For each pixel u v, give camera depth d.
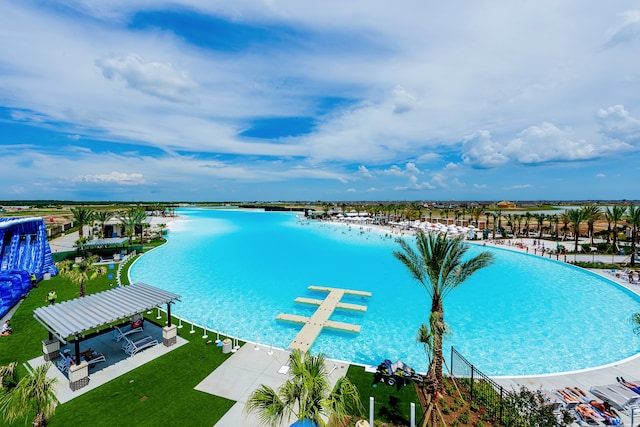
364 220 100.94
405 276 38.25
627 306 28.25
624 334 22.47
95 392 13.85
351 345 20.67
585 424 12.11
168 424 11.94
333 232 81.81
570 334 22.61
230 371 15.66
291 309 27.06
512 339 21.86
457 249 14.52
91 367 15.90
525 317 25.81
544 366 18.39
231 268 41.66
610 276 36.25
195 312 26.17
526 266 43.44
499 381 15.24
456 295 31.47
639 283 33.00
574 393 13.88
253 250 55.09
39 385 10.29
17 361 16.38
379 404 13.38
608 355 19.55
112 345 18.19
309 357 10.30
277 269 41.41
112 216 60.28
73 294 27.47
